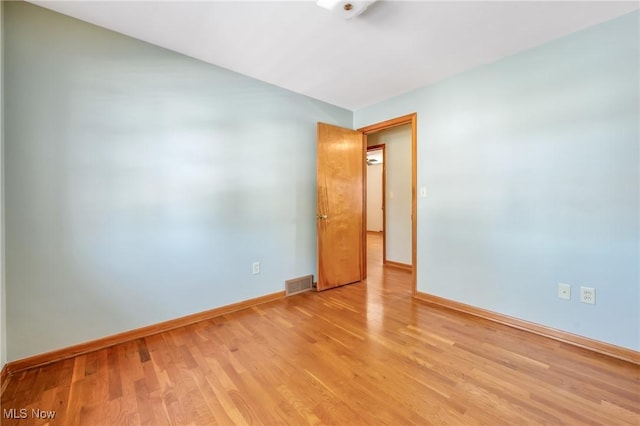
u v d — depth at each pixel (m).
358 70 2.65
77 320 1.95
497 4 1.75
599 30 1.95
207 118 2.53
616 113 1.90
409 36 2.09
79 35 1.93
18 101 1.73
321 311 2.71
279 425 1.33
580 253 2.06
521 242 2.34
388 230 4.73
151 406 1.46
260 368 1.78
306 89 3.10
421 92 3.03
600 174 1.97
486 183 2.54
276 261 3.06
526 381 1.64
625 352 1.88
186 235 2.43
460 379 1.66
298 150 3.24
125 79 2.11
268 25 1.97
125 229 2.13
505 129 2.41
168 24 1.97
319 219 3.28
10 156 1.71
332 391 1.57
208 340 2.15
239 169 2.75
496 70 2.45
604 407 1.43
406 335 2.22
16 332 1.75
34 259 1.80
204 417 1.38
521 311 2.35
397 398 1.51
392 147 4.66
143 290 2.22
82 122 1.95
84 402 1.48
